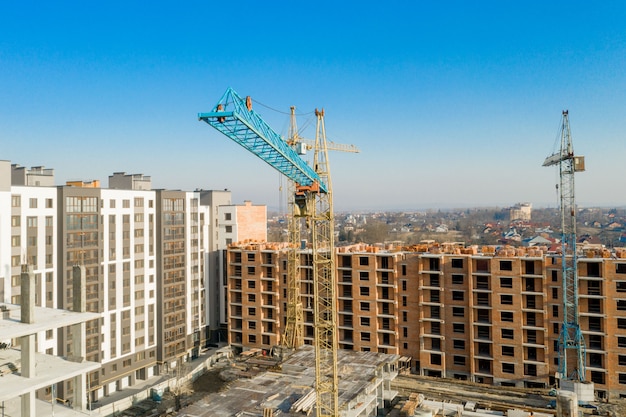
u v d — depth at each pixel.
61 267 90.62
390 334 107.62
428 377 101.69
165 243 112.88
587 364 93.31
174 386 97.62
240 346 124.00
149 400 93.31
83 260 94.38
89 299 95.44
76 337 43.25
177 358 115.12
